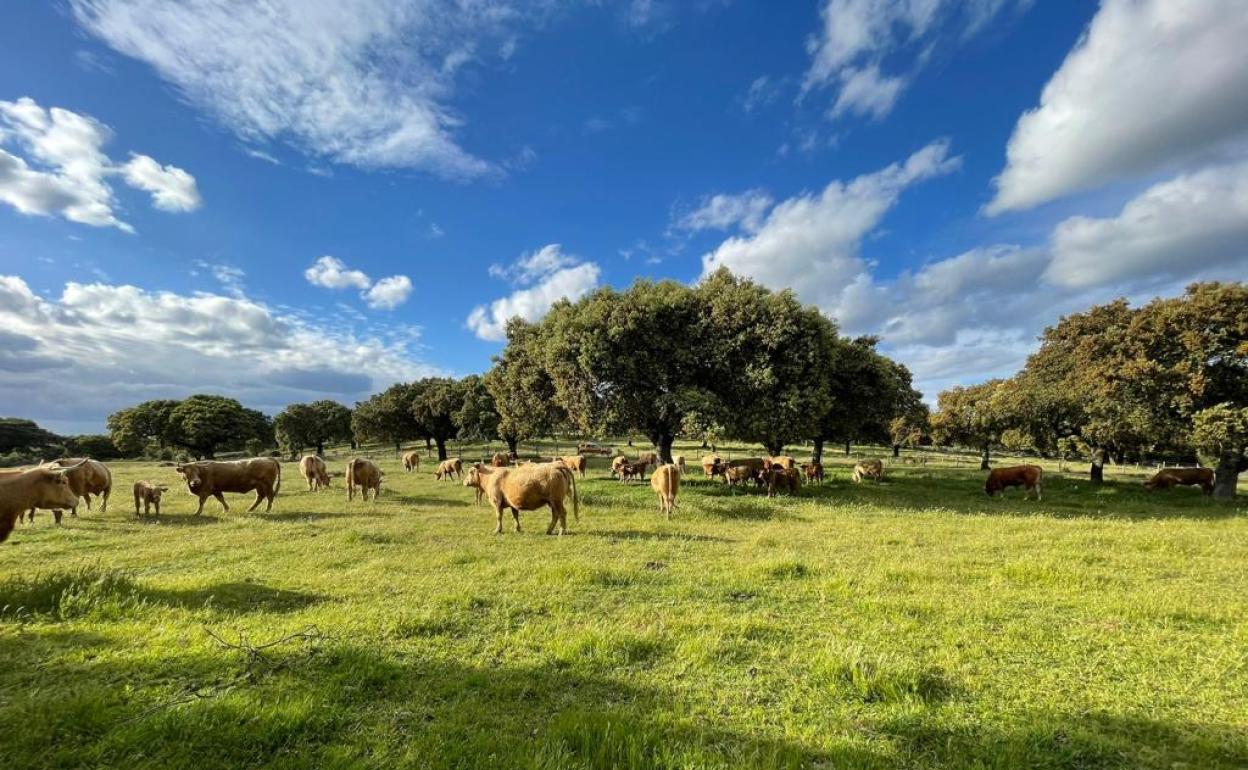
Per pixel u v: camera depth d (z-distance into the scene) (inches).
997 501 808.3
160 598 272.7
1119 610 260.5
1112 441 914.7
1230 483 829.8
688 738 151.5
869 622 246.2
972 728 158.6
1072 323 1205.7
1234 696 176.7
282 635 218.1
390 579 316.5
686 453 2034.9
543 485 485.7
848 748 146.6
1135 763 142.6
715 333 938.1
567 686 184.1
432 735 148.5
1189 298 817.5
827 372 977.5
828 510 666.2
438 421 2124.8
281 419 2827.3
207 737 143.3
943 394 1861.5
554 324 1047.0
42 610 248.7
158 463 2158.0
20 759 132.7
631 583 312.5
